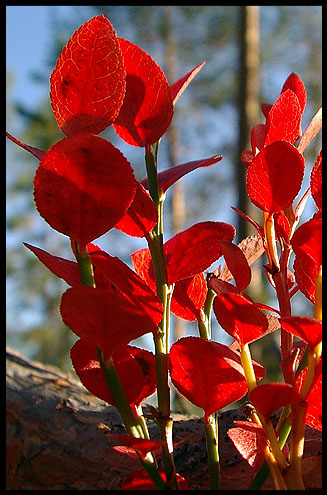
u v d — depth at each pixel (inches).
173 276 8.3
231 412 10.6
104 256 7.6
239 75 72.9
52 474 10.6
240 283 7.6
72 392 11.9
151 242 8.0
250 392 7.1
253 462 8.0
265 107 9.0
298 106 8.1
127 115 8.2
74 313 7.1
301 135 8.3
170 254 8.6
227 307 7.3
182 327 80.0
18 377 12.3
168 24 116.3
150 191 8.1
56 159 7.1
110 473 10.4
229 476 9.5
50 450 10.7
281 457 7.2
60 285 129.1
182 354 7.9
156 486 7.5
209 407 8.0
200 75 123.0
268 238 7.9
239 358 7.6
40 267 129.6
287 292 7.9
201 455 9.9
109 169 7.2
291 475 7.2
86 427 11.0
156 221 7.9
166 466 7.7
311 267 7.8
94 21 7.6
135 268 8.8
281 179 7.7
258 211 63.3
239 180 66.6
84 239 7.3
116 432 10.9
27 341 117.1
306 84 119.0
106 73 7.6
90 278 7.3
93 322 7.2
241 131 70.7
